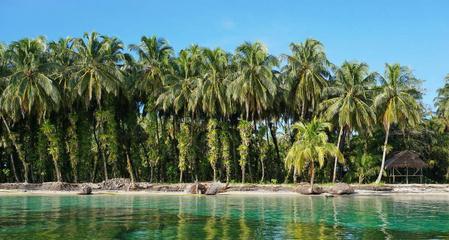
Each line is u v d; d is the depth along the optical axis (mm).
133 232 16812
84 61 51500
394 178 57781
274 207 27422
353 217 21609
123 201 33562
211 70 52344
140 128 58188
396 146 61969
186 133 53281
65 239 15250
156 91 53906
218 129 52781
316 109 54812
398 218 21234
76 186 47250
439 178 64250
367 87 53781
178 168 56812
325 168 56188
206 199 35906
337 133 59625
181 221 20141
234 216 22172
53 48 53688
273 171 57594
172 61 54688
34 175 54375
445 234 16344
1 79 51281
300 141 42844
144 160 57938
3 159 56438
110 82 50344
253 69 51188
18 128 54469
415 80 53219
